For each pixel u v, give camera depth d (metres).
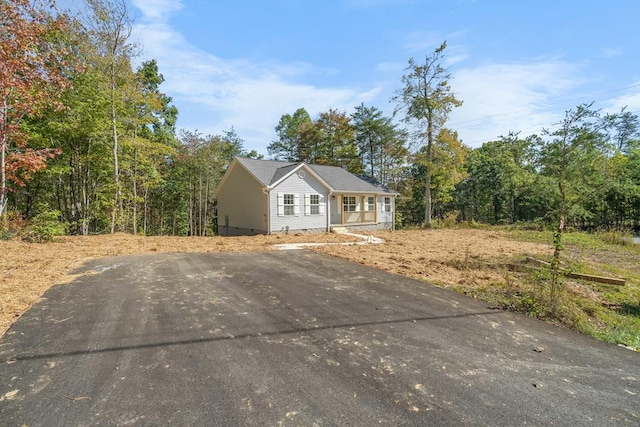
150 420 2.32
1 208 10.66
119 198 16.75
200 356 3.33
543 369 3.19
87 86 14.48
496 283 6.40
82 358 3.24
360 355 3.40
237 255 9.64
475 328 4.22
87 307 4.75
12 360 3.17
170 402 2.54
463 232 19.52
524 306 5.05
